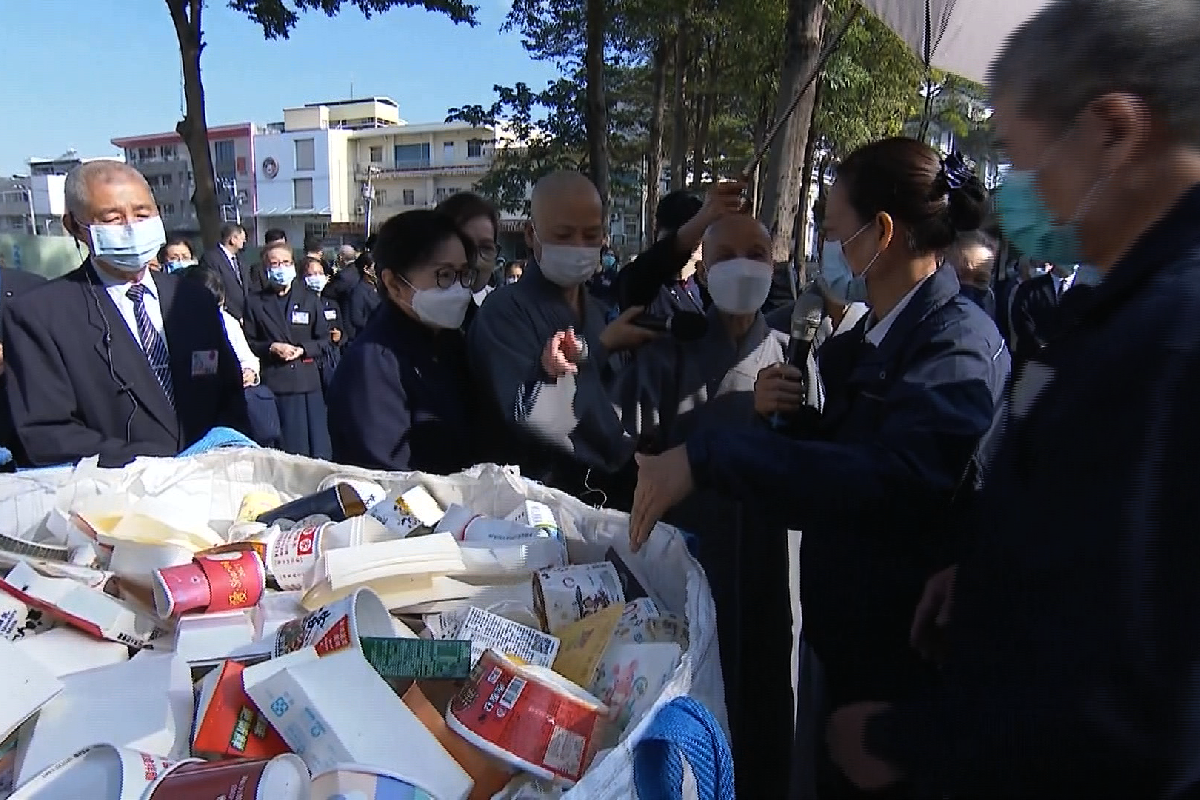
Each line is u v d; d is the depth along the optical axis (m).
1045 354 0.89
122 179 2.32
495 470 1.69
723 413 2.19
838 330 2.35
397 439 2.04
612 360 2.24
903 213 1.53
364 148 58.12
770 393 1.80
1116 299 0.83
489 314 2.14
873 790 1.02
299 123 63.38
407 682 1.06
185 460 1.74
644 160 19.39
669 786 0.91
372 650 1.05
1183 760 0.70
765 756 2.12
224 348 2.64
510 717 0.96
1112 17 0.81
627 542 1.47
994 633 0.85
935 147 1.63
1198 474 0.70
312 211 58.03
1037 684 0.77
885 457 1.34
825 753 1.82
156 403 2.39
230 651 1.12
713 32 11.38
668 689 0.94
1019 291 2.89
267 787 0.78
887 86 10.45
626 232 26.80
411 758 0.90
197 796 0.79
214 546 1.44
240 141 59.41
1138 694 0.70
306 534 1.41
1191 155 0.82
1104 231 0.87
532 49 14.45
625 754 0.86
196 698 1.00
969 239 3.16
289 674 0.94
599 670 1.12
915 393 1.40
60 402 2.25
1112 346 0.78
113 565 1.31
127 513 1.45
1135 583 0.71
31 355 2.24
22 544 1.31
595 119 9.37
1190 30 0.80
